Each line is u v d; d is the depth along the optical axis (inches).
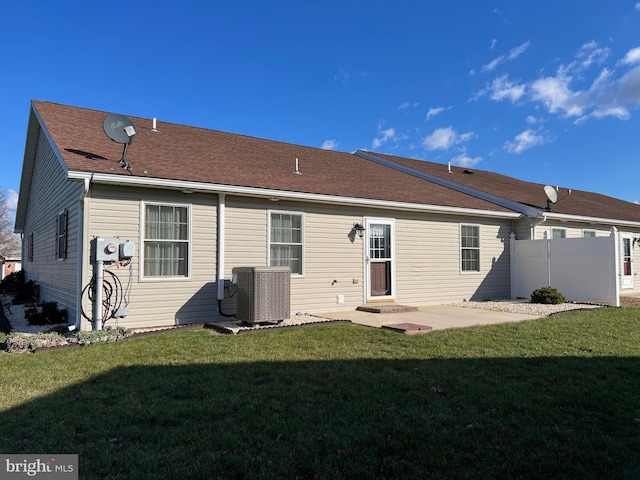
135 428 136.4
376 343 261.9
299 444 124.7
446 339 270.4
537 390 172.1
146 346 252.1
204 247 354.6
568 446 123.1
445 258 504.1
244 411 150.5
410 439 128.0
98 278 291.6
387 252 461.7
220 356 229.5
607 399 160.9
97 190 311.6
